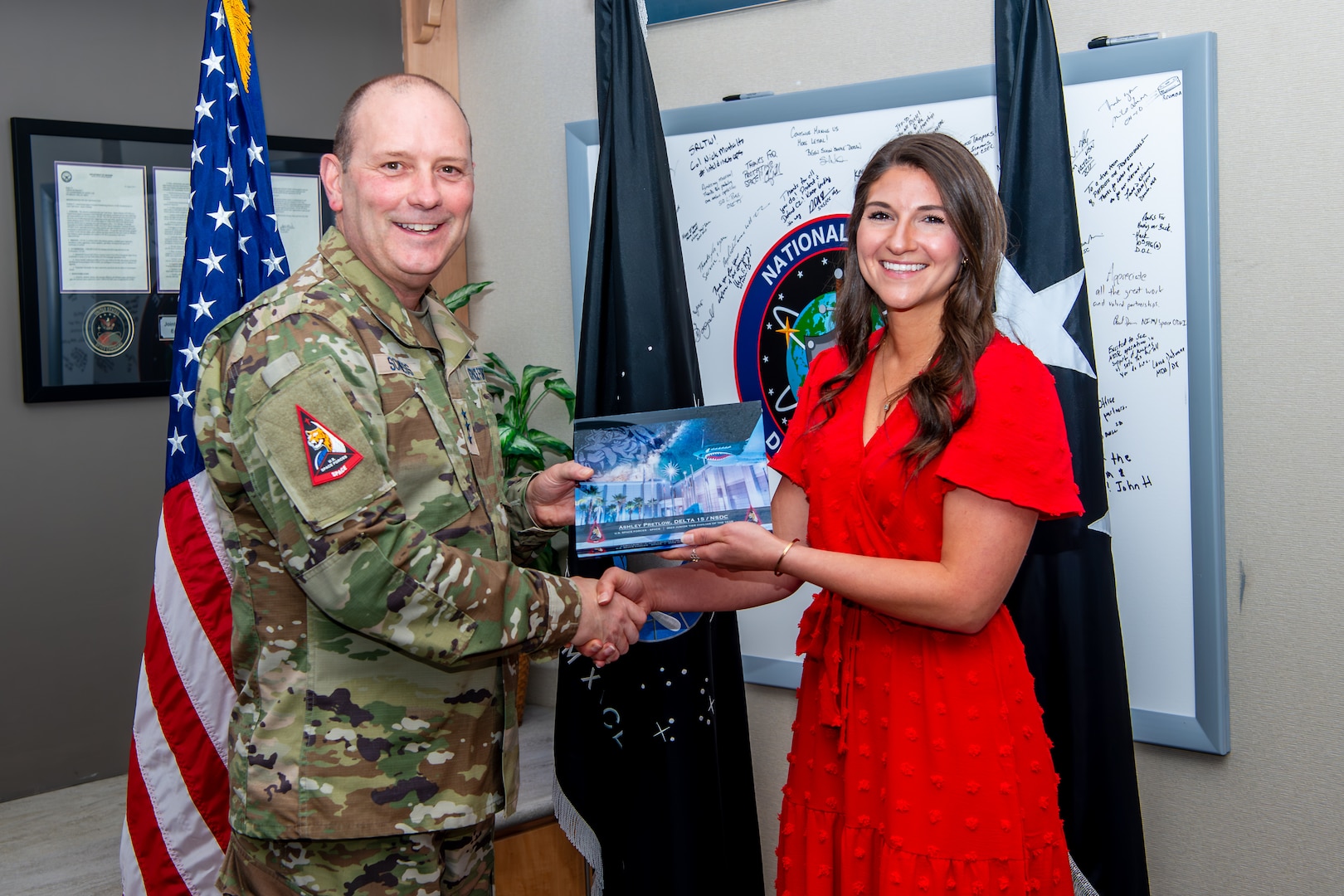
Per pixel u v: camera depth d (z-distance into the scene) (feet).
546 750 7.57
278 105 9.25
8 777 8.27
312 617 4.20
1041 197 5.27
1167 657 5.64
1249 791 5.56
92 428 8.57
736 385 6.83
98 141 8.32
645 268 6.07
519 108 7.64
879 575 3.97
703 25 6.75
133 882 5.83
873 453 4.19
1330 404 5.19
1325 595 5.29
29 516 8.31
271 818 4.07
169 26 8.69
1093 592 5.32
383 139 4.38
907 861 3.93
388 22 9.92
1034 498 3.82
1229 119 5.29
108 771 8.79
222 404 4.24
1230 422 5.45
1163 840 5.81
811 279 6.48
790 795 4.59
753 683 6.91
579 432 4.89
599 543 4.70
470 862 4.65
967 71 5.82
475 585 4.17
